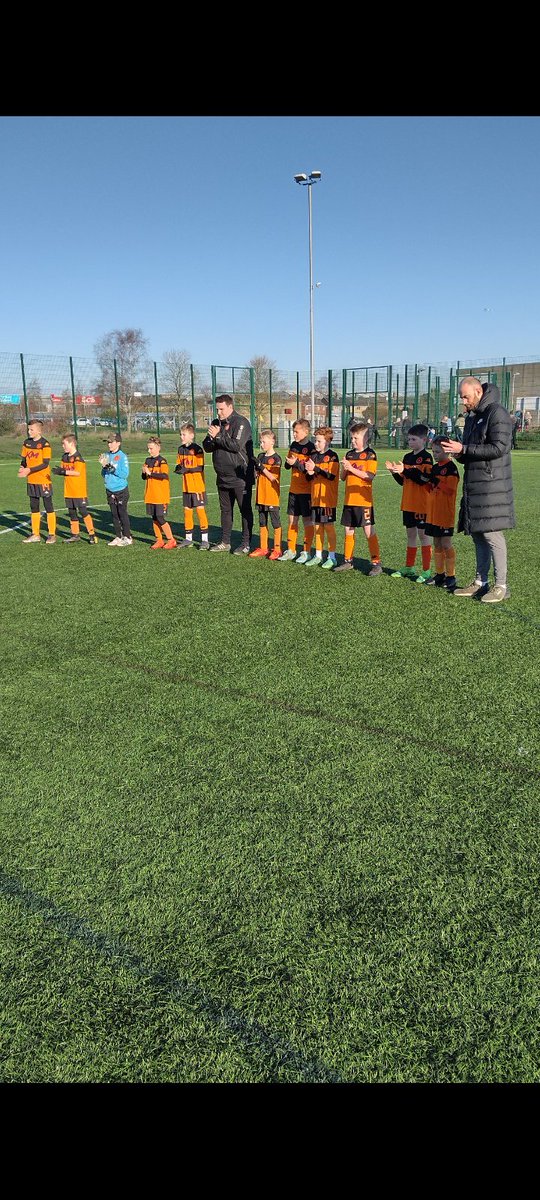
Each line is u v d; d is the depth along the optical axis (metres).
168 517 10.76
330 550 6.95
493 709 3.35
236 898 2.04
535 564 7.06
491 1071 1.51
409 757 2.87
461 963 1.79
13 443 25.14
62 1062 1.54
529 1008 1.66
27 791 2.62
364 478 6.43
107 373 26.14
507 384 34.62
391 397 29.73
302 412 32.56
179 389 28.62
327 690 3.63
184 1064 1.53
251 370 29.20
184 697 3.55
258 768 2.79
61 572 6.78
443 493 5.83
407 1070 1.51
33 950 1.85
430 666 4.00
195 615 5.18
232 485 7.60
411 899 2.03
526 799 2.54
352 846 2.27
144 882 2.11
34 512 8.51
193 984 1.74
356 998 1.69
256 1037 1.59
